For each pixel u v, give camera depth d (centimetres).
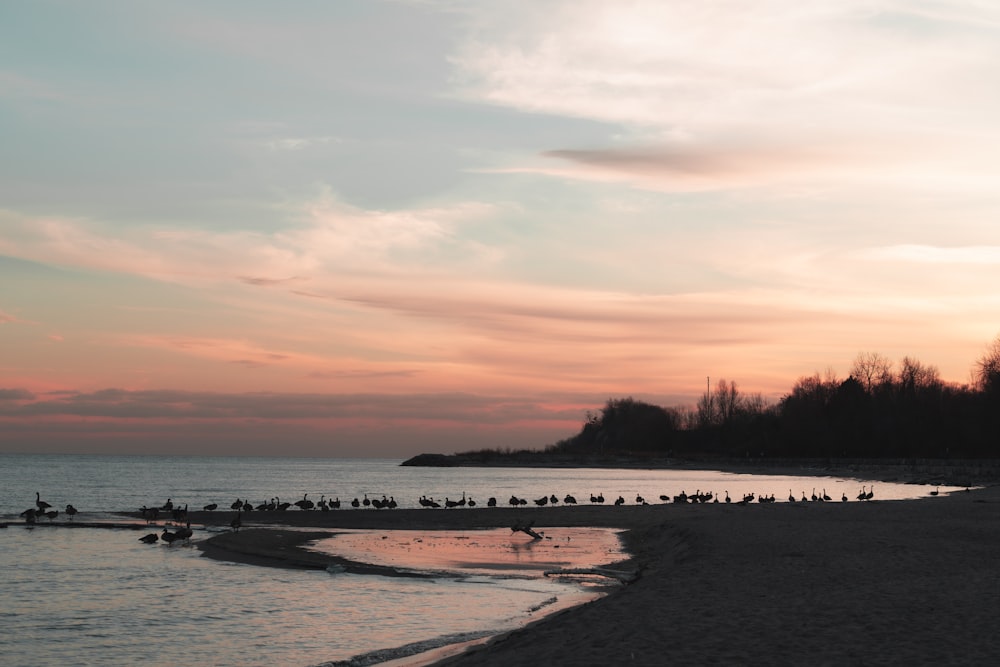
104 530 5638
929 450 19462
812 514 5816
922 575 2828
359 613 2848
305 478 19312
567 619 2266
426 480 18438
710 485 14775
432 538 5234
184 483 15450
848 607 2222
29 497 10412
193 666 2234
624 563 4006
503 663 1816
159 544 4791
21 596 3197
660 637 1952
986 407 17688
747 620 2108
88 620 2770
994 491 9738
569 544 4909
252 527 5812
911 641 1816
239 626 2673
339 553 4438
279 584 3441
